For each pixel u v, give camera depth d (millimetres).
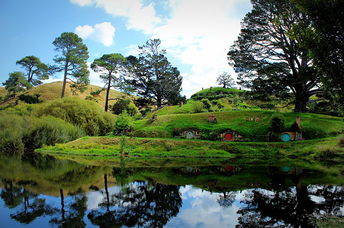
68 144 36219
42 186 13531
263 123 41906
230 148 31875
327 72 9438
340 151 26125
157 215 9250
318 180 15273
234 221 8586
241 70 49906
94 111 47812
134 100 76812
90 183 14352
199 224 8359
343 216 8961
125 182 14703
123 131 43438
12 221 8367
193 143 34156
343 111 9609
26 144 37188
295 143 32562
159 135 41406
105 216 9039
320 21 9266
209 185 14023
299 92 46375
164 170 19172
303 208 9969
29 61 89312
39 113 45312
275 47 45062
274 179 15672
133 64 74312
